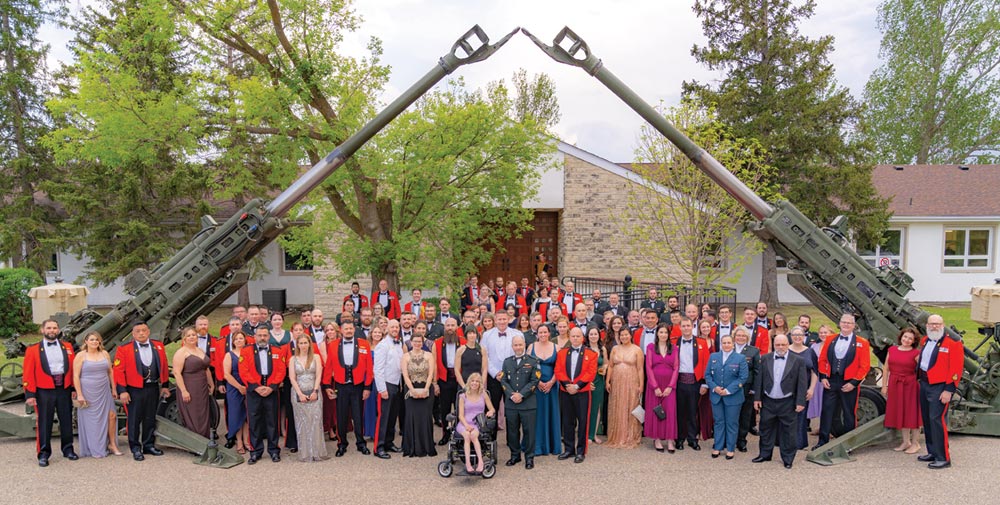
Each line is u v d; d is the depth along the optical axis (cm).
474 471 717
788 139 1928
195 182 1834
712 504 655
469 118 1306
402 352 840
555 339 878
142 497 678
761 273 2314
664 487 704
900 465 772
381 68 1312
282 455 828
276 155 1236
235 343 805
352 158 1279
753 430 923
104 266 1923
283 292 2156
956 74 3250
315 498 673
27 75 2116
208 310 966
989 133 3312
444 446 866
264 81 1269
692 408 837
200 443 802
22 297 1630
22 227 1994
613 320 910
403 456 820
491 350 897
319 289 2033
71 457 805
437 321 1077
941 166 2670
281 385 816
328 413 897
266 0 1210
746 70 2070
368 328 978
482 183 1430
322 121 1276
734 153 1659
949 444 849
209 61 1257
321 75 1216
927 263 2272
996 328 907
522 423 774
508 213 1614
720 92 2091
